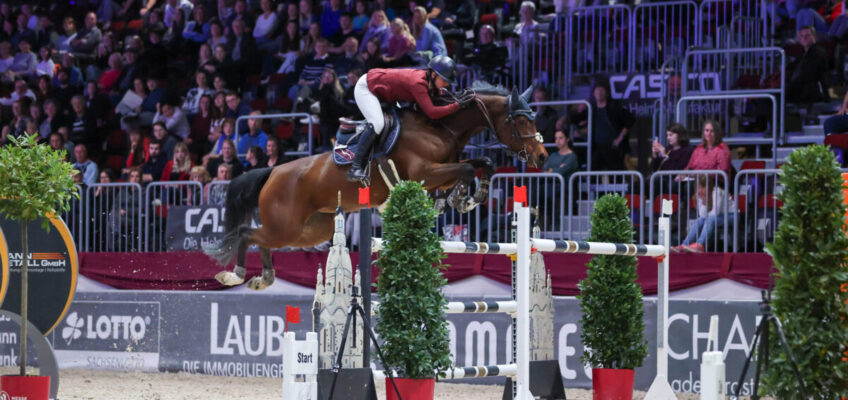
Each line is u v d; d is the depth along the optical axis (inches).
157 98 778.2
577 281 470.3
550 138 603.2
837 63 633.0
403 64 684.7
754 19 634.2
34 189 345.7
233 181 436.8
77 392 447.8
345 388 307.0
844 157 527.5
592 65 665.6
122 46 892.6
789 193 286.0
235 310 530.3
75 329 568.7
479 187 400.8
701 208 486.9
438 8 782.5
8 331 580.4
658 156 548.4
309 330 509.7
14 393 340.5
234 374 527.8
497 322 477.4
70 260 392.2
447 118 401.4
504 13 759.1
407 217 320.8
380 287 325.1
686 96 599.8
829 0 676.7
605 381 377.4
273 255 541.0
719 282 451.5
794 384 278.2
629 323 378.0
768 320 270.5
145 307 552.1
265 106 735.7
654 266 463.5
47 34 896.9
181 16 828.0
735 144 605.9
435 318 320.8
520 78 663.1
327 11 767.1
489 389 466.6
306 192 414.0
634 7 666.2
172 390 461.4
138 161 709.3
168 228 566.9
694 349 437.7
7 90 866.8
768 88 609.9
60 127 766.5
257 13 826.8
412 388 318.0
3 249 365.7
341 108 641.6
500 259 493.7
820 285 277.6
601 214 382.9
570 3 706.2
